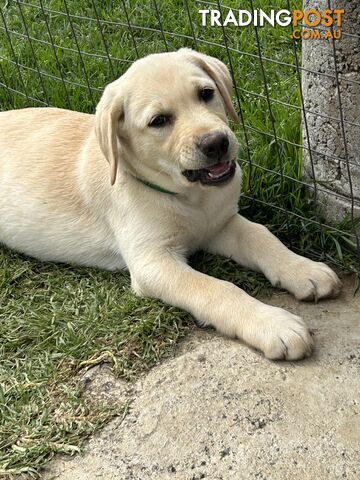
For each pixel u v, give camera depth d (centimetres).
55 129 62
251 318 48
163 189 53
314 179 56
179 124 48
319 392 45
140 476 41
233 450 42
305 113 57
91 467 42
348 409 43
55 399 47
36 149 61
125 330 51
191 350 49
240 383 46
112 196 56
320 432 42
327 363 47
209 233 57
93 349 50
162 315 51
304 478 40
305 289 52
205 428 43
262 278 55
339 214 58
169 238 54
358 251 55
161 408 45
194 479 41
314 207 59
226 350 48
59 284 58
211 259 57
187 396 46
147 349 49
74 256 60
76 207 58
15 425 45
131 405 46
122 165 54
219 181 48
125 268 59
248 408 44
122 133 52
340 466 40
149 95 49
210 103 50
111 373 48
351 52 51
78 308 54
